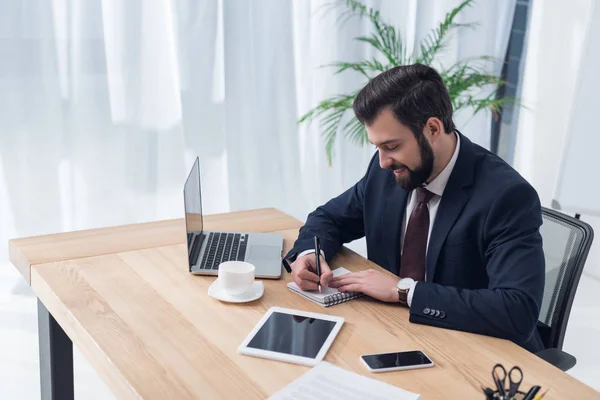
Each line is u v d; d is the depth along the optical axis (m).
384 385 1.22
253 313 1.50
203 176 3.36
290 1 3.32
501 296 1.47
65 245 1.84
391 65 3.38
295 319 1.46
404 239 1.81
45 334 1.85
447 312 1.47
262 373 1.27
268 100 3.41
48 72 2.93
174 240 1.91
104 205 3.18
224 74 3.26
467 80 3.31
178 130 3.23
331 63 3.48
